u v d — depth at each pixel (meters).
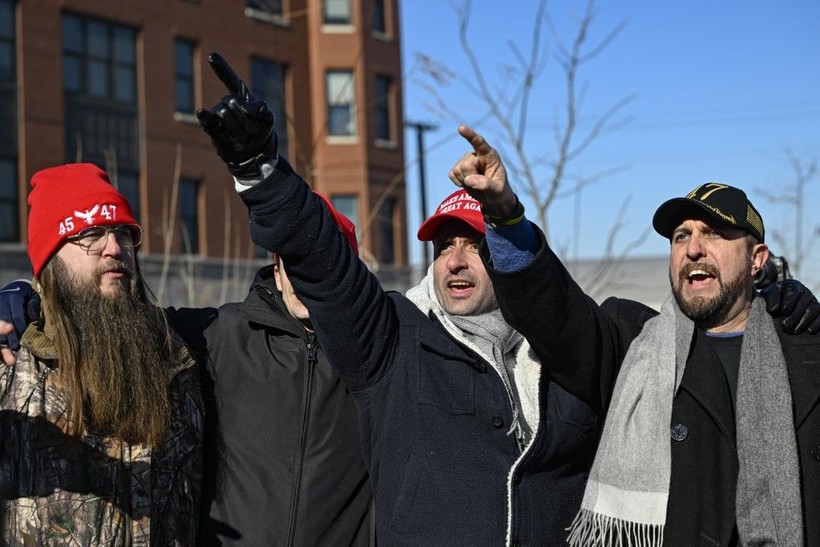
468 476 3.23
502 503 3.21
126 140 22.14
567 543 3.32
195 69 23.66
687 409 3.29
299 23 25.95
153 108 22.59
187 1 23.42
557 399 3.38
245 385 3.49
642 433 3.27
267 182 3.09
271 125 3.04
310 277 3.21
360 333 3.28
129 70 22.38
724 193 3.40
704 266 3.36
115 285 3.25
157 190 22.42
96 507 3.03
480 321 3.44
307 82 26.02
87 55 21.56
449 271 3.50
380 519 3.28
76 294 3.17
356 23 26.22
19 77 20.25
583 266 16.77
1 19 20.05
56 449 3.02
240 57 24.47
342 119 26.17
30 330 3.13
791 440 3.14
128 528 3.07
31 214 3.28
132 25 22.39
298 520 3.36
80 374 3.10
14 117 20.19
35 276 3.26
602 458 3.31
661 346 3.37
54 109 20.66
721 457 3.23
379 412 3.34
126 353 3.17
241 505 3.38
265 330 3.60
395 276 26.55
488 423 3.27
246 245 23.92
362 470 3.49
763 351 3.27
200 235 23.16
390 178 26.92
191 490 3.28
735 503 3.17
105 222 3.22
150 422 3.14
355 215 26.19
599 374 3.41
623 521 3.24
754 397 3.22
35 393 3.04
